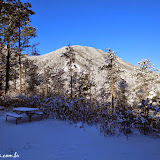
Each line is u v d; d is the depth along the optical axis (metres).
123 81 19.14
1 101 11.79
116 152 3.55
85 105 8.19
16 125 6.52
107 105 8.80
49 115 8.58
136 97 17.83
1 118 8.03
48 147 3.89
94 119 6.83
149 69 18.12
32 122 7.11
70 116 7.45
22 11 15.27
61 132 5.37
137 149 3.73
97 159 3.13
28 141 4.38
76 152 3.55
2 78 21.39
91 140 4.46
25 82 23.70
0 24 14.33
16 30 16.78
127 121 5.32
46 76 24.77
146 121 5.04
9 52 17.45
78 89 18.84
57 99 8.63
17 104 10.80
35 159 3.14
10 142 4.29
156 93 5.71
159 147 3.89
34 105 9.98
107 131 5.21
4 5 12.61
